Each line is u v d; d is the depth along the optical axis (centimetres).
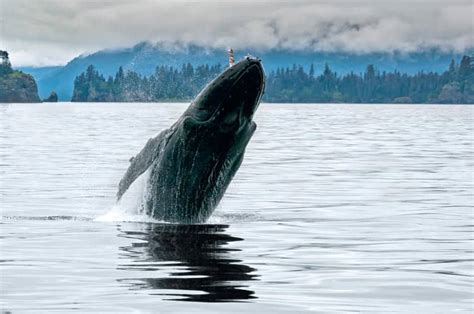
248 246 5603
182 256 5175
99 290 4253
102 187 9731
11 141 19225
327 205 8088
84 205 7988
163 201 6619
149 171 6644
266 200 8475
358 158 14600
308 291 4281
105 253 5266
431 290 4331
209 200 6575
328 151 16375
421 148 17588
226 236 6016
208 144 6291
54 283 4422
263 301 4053
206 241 5766
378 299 4131
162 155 6494
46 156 14562
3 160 13550
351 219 7088
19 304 3994
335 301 4081
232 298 4103
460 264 5038
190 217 6594
